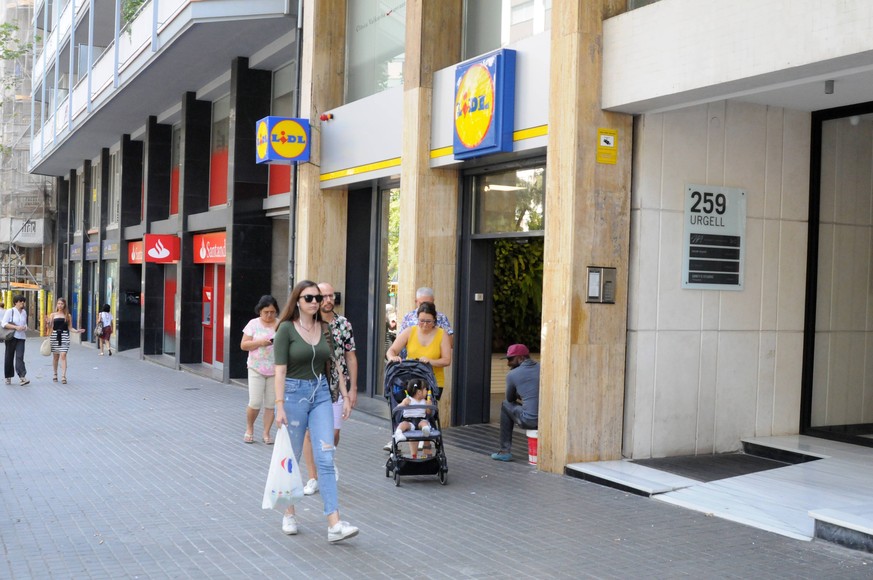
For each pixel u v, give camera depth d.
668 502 7.81
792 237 10.05
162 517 7.32
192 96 22.08
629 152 9.25
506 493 8.23
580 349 9.07
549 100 9.41
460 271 12.26
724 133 9.63
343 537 6.48
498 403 14.52
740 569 5.96
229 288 18.55
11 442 11.04
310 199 15.29
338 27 15.39
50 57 32.88
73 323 36.94
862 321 10.39
